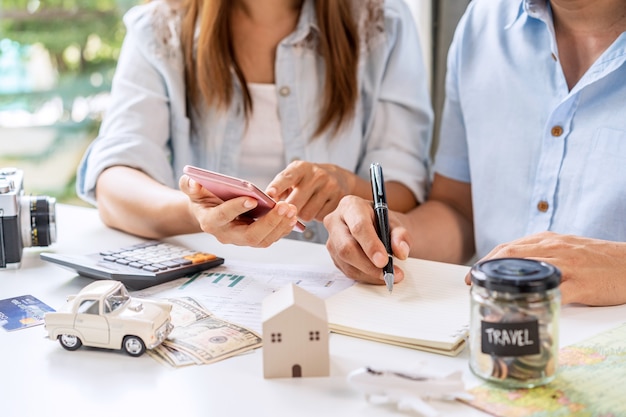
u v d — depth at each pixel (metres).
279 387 0.70
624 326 0.81
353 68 1.47
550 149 1.20
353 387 0.68
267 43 1.50
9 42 2.69
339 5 1.46
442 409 0.65
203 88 1.47
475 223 1.33
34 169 2.75
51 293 0.97
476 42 1.32
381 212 0.98
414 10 1.88
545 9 1.18
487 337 0.68
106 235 1.25
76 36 2.74
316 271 1.02
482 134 1.30
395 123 1.51
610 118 1.14
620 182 1.13
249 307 0.89
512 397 0.66
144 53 1.50
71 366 0.75
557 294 0.67
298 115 1.49
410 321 0.82
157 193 1.24
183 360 0.75
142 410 0.66
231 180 0.90
